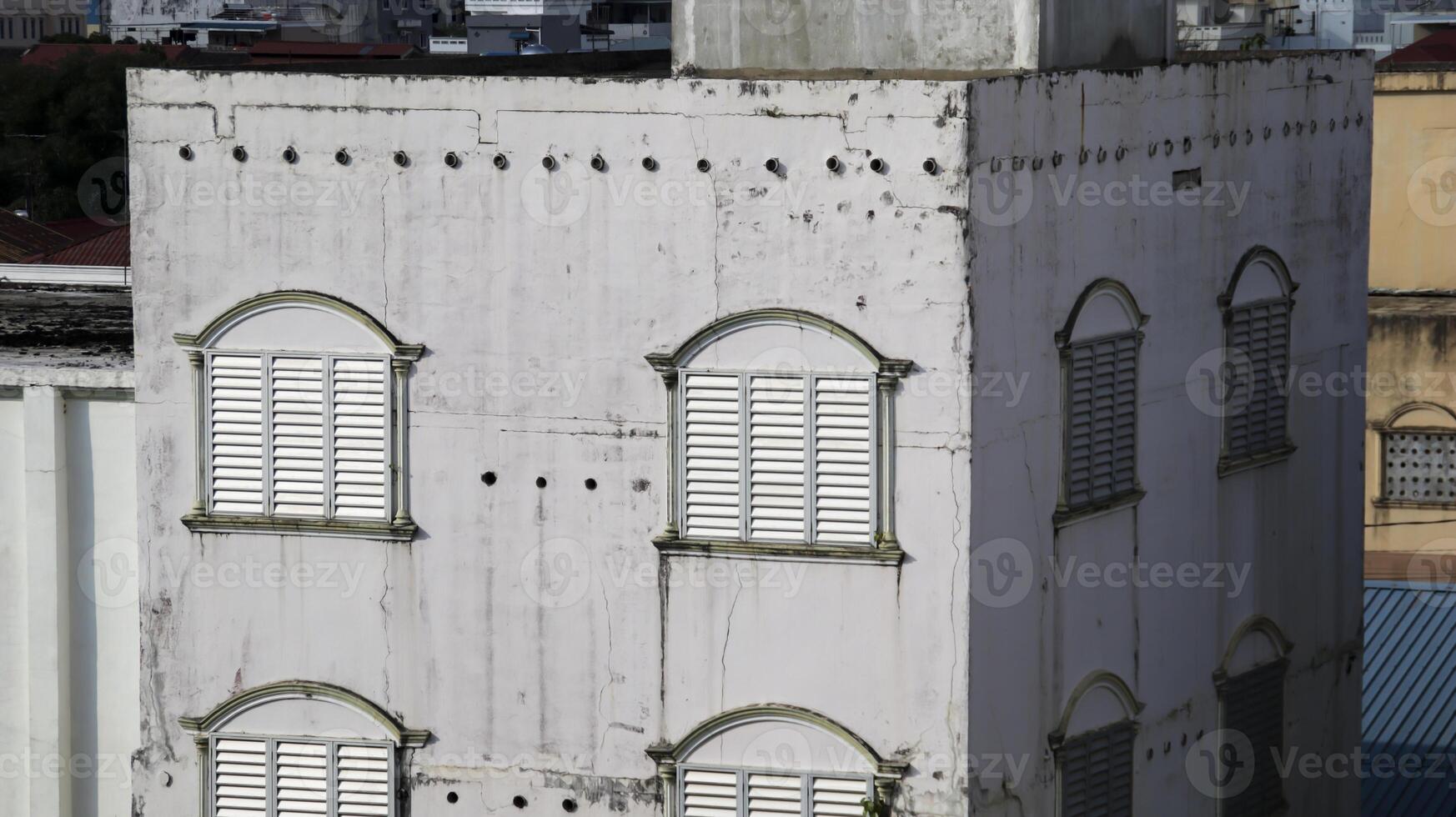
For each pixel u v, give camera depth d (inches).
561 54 3966.5
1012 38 2972.4
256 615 2891.2
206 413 2866.6
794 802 2763.3
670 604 2773.1
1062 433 2859.3
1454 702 4156.0
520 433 2792.8
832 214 2647.6
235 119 2810.0
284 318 2834.6
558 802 2842.0
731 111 2664.9
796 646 2733.8
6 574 3122.5
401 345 2797.7
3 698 3142.2
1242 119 3267.7
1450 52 7007.9
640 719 2802.7
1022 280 2728.8
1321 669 3654.0
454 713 2859.3
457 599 2839.6
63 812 3142.2
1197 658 3253.0
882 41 3036.4
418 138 2765.7
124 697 3125.0
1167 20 3383.4
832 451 2687.0
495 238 2763.3
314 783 2906.0
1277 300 3403.1
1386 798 3905.0
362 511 2847.0
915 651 2684.5
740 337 2704.2
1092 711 2982.3
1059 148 2792.8
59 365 3270.2
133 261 2861.7
